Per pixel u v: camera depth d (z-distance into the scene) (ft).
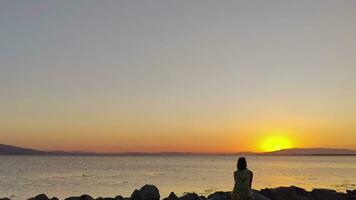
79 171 321.11
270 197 78.48
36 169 351.25
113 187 177.68
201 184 190.08
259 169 380.78
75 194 147.64
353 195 83.25
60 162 577.84
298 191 82.38
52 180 221.46
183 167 423.64
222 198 77.30
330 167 435.94
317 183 194.70
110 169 362.33
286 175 271.28
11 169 346.74
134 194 73.97
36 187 178.40
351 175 271.28
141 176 257.34
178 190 156.97
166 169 369.30
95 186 183.01
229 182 204.23
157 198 73.56
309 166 472.85
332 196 80.64
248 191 50.31
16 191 160.66
